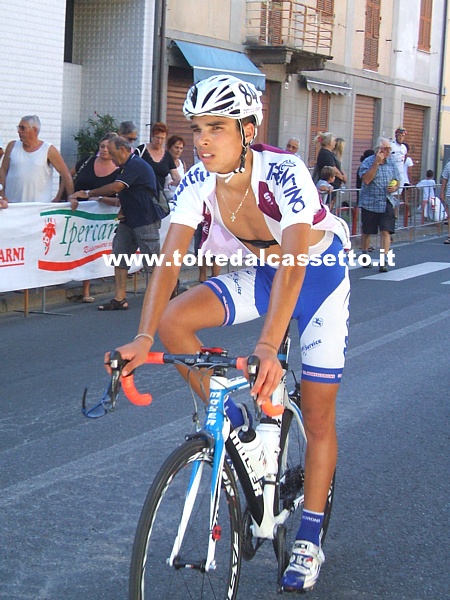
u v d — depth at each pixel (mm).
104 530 3549
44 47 12352
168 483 2469
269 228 2850
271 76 18172
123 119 14828
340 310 2967
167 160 9938
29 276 7859
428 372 6293
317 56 18234
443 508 3904
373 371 6293
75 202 8203
